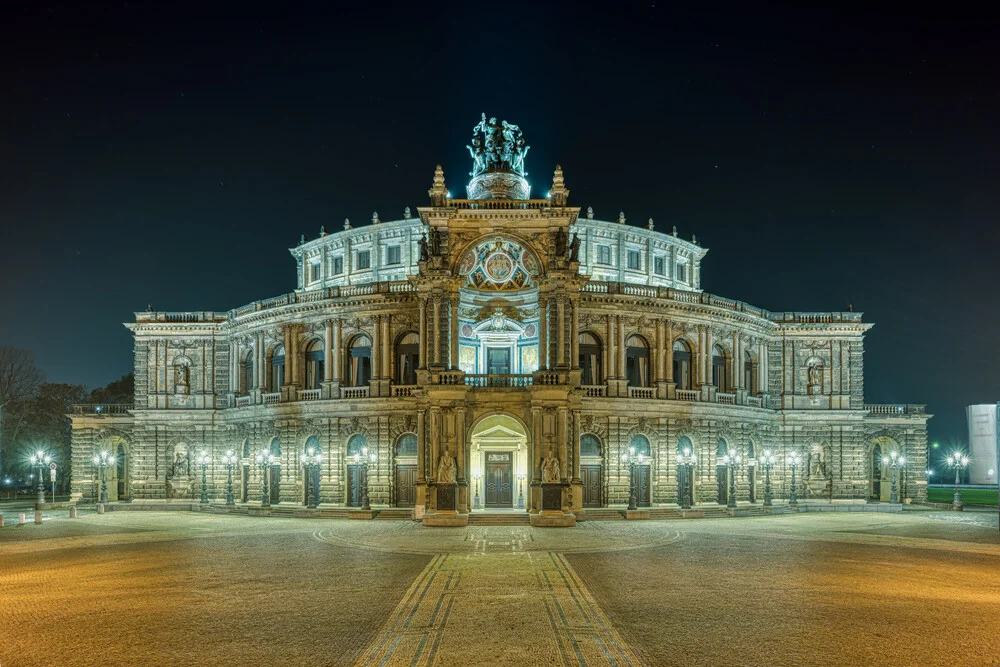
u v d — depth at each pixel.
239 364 87.38
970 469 151.25
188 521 68.12
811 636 24.64
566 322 66.06
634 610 28.09
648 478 75.56
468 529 58.47
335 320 77.81
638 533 55.47
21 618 27.56
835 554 44.19
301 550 45.59
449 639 24.03
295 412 78.94
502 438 70.94
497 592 31.41
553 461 62.56
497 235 67.25
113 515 76.69
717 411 79.25
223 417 87.94
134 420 88.88
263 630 25.34
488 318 72.69
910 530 59.16
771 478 86.31
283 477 79.44
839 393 87.75
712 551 45.00
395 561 40.53
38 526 64.12
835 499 86.69
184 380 88.88
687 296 78.44
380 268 87.38
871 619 27.00
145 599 30.64
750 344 85.94
